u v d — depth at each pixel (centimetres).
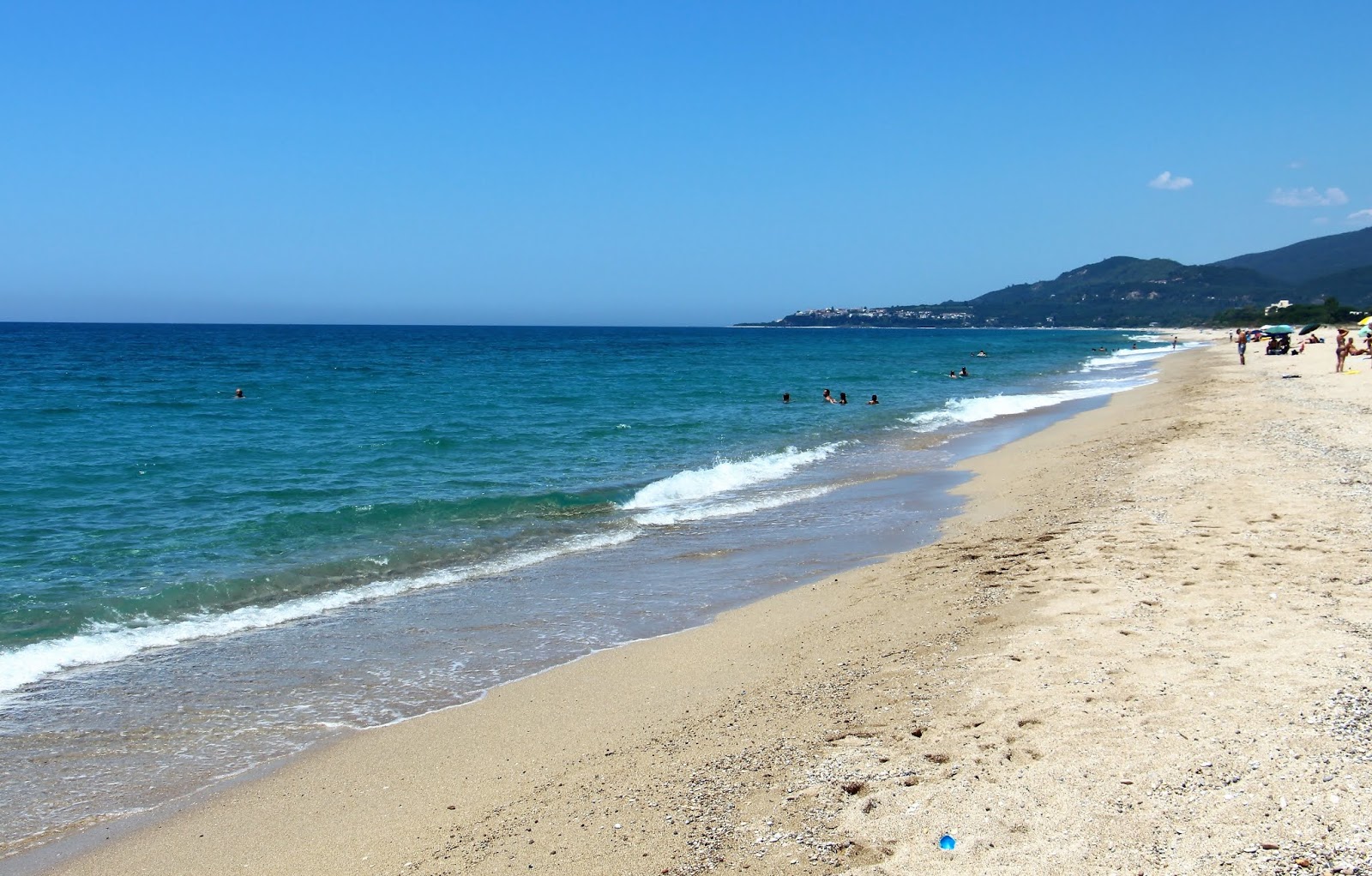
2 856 545
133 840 562
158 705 770
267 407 3447
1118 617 767
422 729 719
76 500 1597
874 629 864
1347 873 372
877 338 19062
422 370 6100
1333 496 1188
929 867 431
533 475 1909
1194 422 2281
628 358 8188
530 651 901
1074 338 18238
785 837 479
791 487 1788
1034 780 498
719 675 801
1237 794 450
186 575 1143
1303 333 7494
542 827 540
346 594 1096
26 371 5472
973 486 1720
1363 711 516
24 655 875
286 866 527
